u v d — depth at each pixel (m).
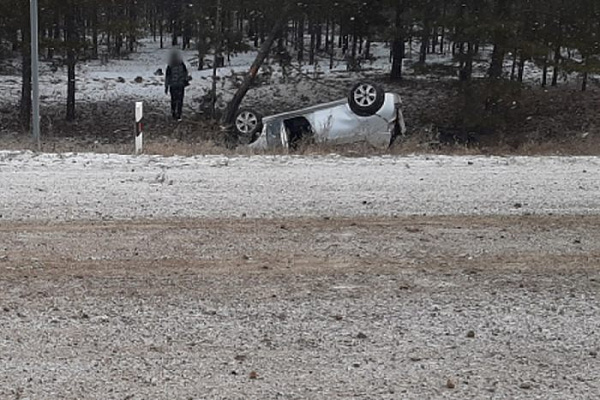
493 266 6.50
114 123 29.59
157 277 6.18
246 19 32.00
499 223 7.88
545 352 4.84
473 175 10.44
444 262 6.60
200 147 13.99
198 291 5.88
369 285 6.03
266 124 15.80
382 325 5.25
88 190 9.31
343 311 5.50
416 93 31.55
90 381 4.41
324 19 29.41
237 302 5.66
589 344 4.96
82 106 32.47
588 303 5.65
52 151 13.39
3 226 7.64
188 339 5.01
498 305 5.61
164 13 62.84
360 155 12.64
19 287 5.94
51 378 4.45
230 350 4.85
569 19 25.00
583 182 9.93
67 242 7.11
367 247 7.02
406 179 10.14
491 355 4.79
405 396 4.24
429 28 25.53
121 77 39.91
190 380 4.43
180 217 8.06
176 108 28.22
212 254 6.78
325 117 15.20
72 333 5.09
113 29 28.83
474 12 24.48
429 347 4.91
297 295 5.80
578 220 8.01
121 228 7.60
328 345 4.93
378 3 26.66
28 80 28.31
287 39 41.44
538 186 9.67
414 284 6.05
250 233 7.45
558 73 33.50
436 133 22.88
